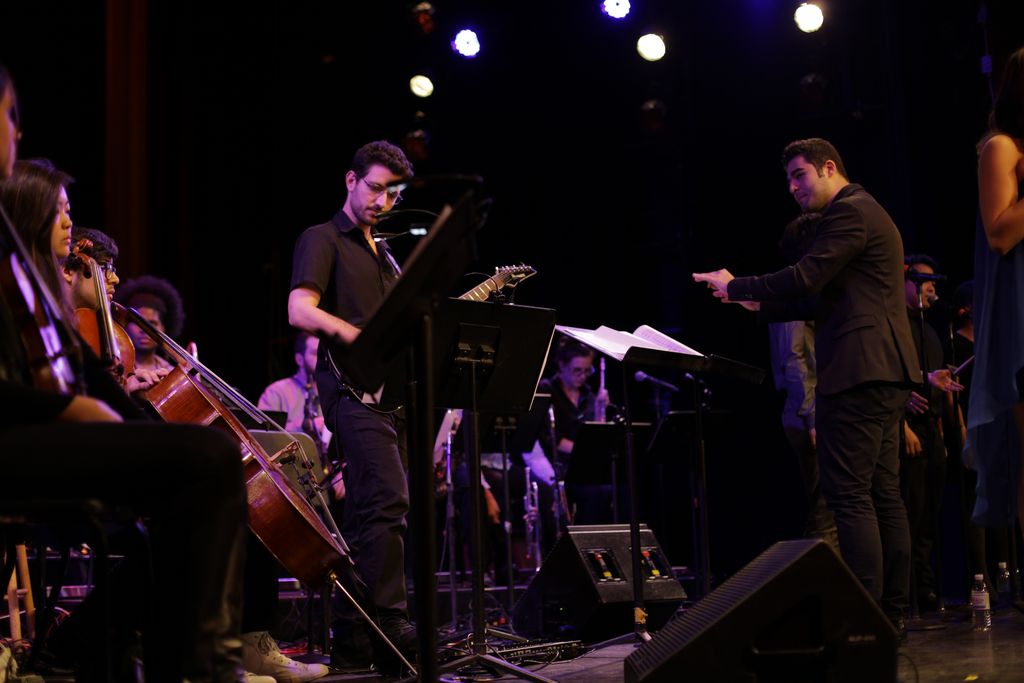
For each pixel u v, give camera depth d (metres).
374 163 3.40
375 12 7.82
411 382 2.53
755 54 7.04
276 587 3.23
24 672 3.14
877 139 6.62
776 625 2.07
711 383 6.75
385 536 3.25
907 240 6.30
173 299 5.33
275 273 7.52
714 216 7.04
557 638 4.12
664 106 7.14
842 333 3.42
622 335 3.56
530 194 7.65
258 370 7.44
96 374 2.25
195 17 7.30
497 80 7.71
